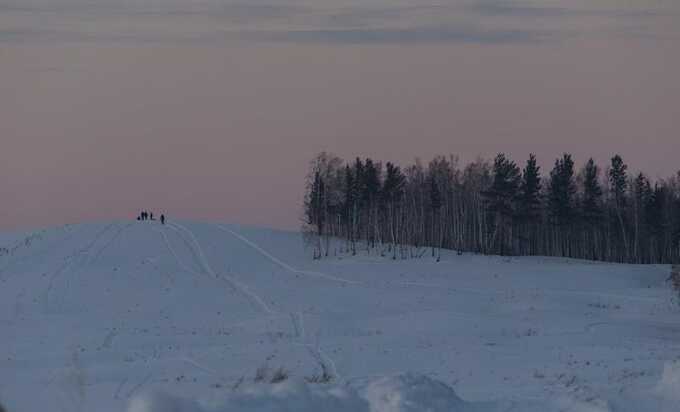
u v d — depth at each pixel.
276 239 146.88
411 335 63.38
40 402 22.00
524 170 153.12
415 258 132.00
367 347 52.66
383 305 86.25
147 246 127.94
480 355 47.75
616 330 68.19
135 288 96.25
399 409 18.89
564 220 155.62
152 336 62.34
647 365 40.62
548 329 67.88
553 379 34.81
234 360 45.50
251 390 18.33
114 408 23.33
